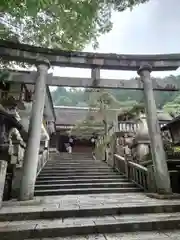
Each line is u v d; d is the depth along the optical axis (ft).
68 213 9.99
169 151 20.26
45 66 16.60
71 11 11.58
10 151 15.57
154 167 15.46
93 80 17.66
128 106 37.47
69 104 90.48
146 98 17.34
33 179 13.53
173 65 18.01
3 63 17.69
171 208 10.84
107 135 35.14
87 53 17.38
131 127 37.73
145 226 8.66
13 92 23.24
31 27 14.94
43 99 15.71
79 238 7.72
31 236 7.89
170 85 18.69
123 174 23.36
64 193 16.93
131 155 25.12
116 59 17.95
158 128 16.34
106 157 31.86
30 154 13.91
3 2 7.82
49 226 8.32
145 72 18.01
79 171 24.89
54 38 16.40
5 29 15.19
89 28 14.15
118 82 17.99
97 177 22.12
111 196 15.20
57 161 31.83
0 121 14.80
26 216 9.63
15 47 15.78
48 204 11.80
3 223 8.93
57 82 17.06
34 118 14.89
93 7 11.03
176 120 17.90
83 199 13.74
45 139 34.37
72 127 52.80
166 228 8.75
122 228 8.49
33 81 16.31
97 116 42.14
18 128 18.06
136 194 16.22
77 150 66.13
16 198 14.35
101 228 8.38
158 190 14.46
